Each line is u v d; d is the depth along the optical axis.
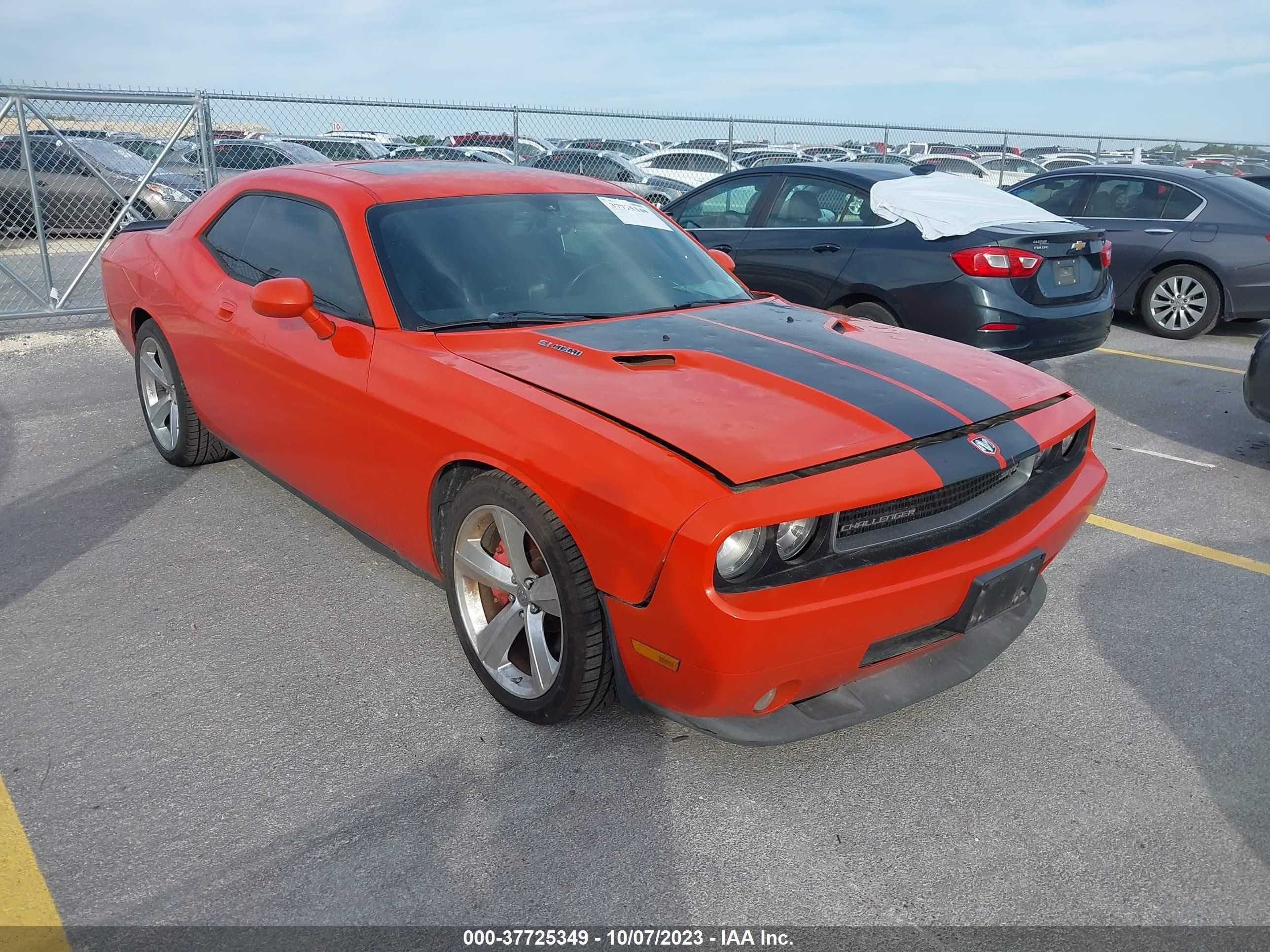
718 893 2.21
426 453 2.88
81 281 9.70
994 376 2.95
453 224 3.46
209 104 9.08
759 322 3.29
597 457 2.38
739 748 2.73
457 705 2.91
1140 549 4.19
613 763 2.66
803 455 2.32
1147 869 2.31
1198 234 8.59
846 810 2.50
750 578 2.23
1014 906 2.19
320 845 2.33
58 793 2.50
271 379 3.58
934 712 2.96
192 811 2.44
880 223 6.18
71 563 3.81
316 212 3.60
